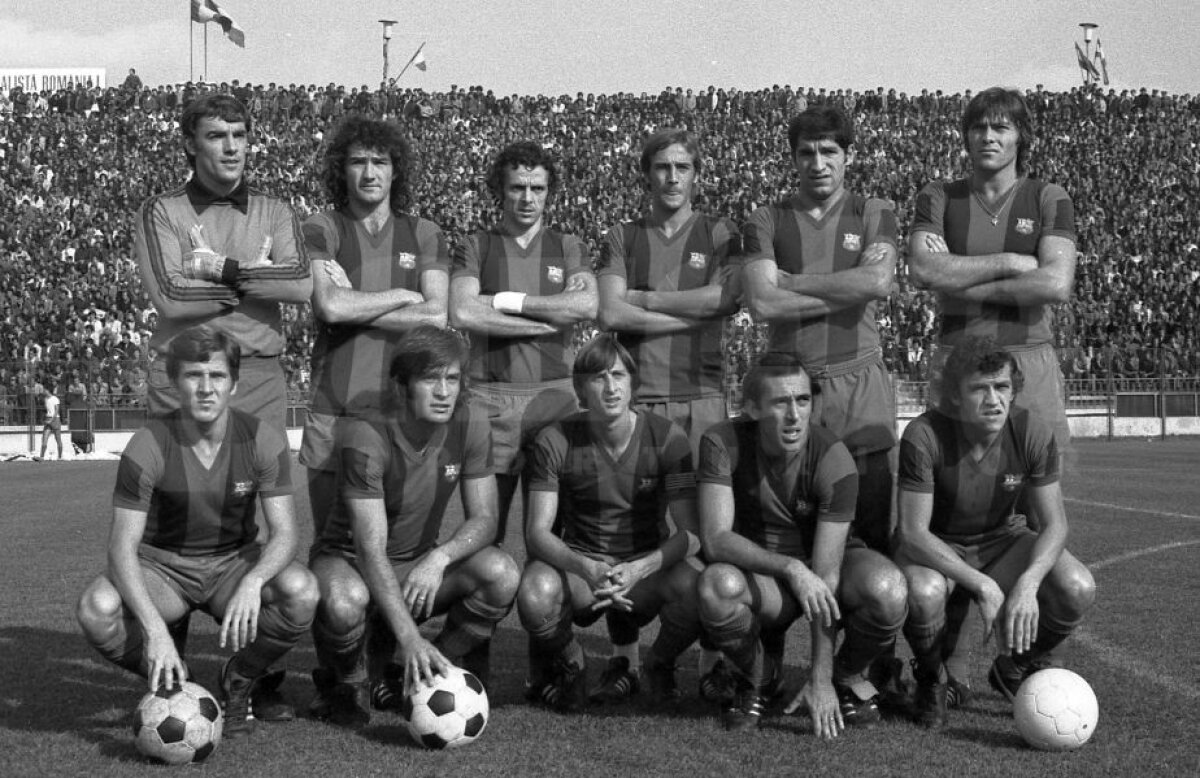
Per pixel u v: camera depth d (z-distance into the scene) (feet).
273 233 18.03
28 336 96.02
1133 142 137.28
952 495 16.51
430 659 15.37
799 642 21.30
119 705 17.30
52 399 81.76
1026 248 18.08
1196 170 131.75
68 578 29.78
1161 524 37.93
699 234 18.90
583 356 16.47
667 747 14.97
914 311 69.36
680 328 18.44
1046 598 16.56
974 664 19.63
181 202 17.88
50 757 14.60
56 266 110.22
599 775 13.76
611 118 146.00
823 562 16.21
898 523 16.79
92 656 20.66
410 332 16.28
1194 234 119.03
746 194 124.26
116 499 15.55
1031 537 16.89
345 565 16.48
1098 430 92.07
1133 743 14.97
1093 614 23.13
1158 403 92.53
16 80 163.94
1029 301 17.71
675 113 147.02
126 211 121.70
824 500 16.24
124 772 14.02
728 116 146.41
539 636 16.67
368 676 17.53
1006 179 18.26
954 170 131.13
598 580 16.35
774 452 16.25
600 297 18.70
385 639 17.48
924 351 65.67
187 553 16.19
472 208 122.72
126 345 91.97
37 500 51.78
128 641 15.64
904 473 16.53
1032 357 18.20
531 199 19.06
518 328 18.54
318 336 18.88
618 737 15.44
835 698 15.71
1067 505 43.62
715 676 17.38
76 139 135.54
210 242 17.81
